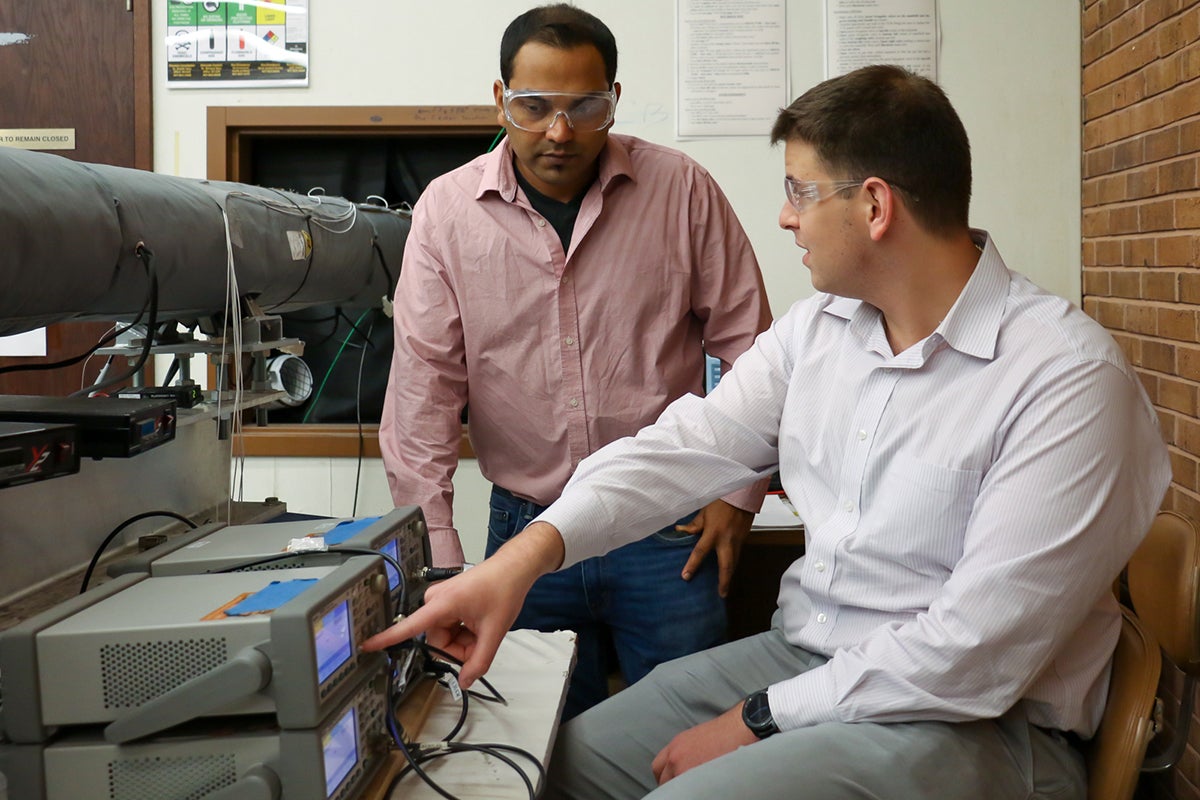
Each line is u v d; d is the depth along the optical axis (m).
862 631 1.25
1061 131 2.76
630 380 1.87
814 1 2.75
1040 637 1.09
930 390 1.20
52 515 1.42
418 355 1.87
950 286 1.20
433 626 1.10
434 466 1.84
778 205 2.81
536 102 1.66
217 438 1.90
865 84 1.17
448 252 1.85
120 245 1.42
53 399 1.44
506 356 1.86
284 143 3.01
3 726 0.94
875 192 1.16
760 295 1.95
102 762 0.93
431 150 3.00
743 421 1.42
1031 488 1.10
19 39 2.85
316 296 2.23
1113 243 2.54
